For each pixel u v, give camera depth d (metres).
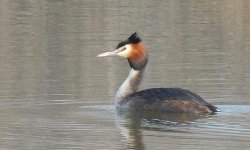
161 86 19.45
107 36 27.41
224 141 13.84
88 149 13.62
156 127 15.15
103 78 20.55
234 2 35.69
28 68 22.08
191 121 15.55
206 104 16.27
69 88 19.09
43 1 36.22
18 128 15.05
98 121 15.75
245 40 26.84
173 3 35.44
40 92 18.56
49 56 24.06
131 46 17.75
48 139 14.30
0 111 16.55
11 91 18.66
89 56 23.97
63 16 31.88
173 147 13.58
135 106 16.78
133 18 31.28
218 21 30.86
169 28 29.25
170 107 16.44
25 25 30.28
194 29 29.16
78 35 27.92
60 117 16.02
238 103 17.20
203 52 24.66
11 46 26.00
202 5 34.84
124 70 21.72
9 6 34.97
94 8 33.84
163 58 23.62
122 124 15.42
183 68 21.89
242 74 20.80
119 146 13.77
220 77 20.47
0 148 13.67
